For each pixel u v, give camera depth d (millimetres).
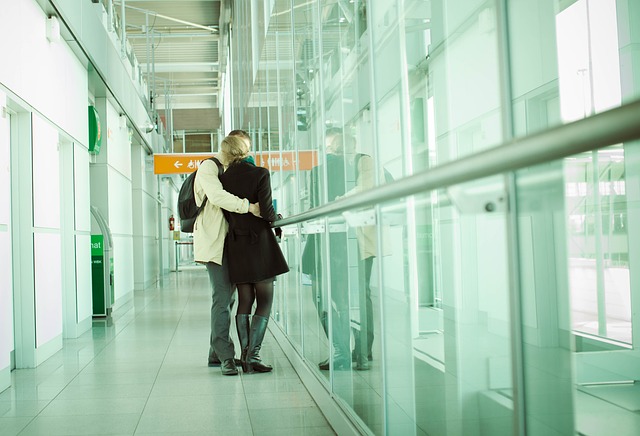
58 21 5324
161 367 4512
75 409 3320
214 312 4254
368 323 2412
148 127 12766
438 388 1702
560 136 806
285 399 3494
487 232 1312
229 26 13836
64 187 6105
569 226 1008
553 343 1064
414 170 1997
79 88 6555
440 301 1674
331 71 3158
